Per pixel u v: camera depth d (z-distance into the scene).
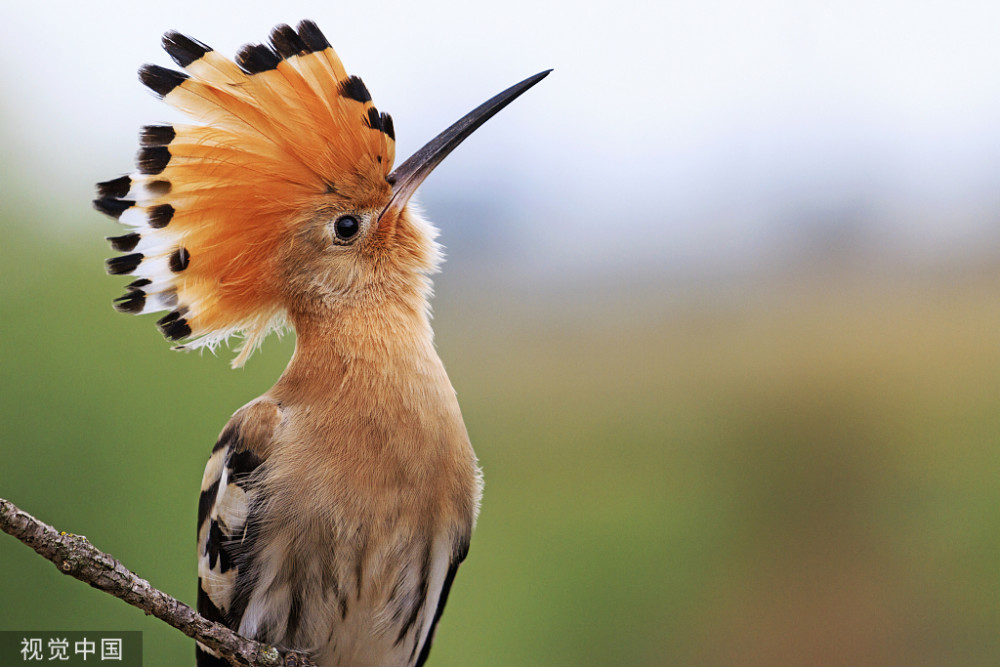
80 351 11.02
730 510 17.48
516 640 13.85
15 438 10.66
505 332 19.09
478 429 18.16
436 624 6.54
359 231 6.44
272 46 6.34
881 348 21.38
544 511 16.36
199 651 6.46
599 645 14.56
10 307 10.99
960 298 23.00
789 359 21.25
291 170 6.36
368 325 6.29
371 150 6.46
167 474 11.05
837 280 23.28
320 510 5.86
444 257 6.77
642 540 16.08
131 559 10.72
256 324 6.57
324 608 5.94
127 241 6.36
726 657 15.18
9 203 11.25
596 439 18.47
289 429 6.02
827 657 15.46
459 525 6.20
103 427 10.91
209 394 11.44
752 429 19.45
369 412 5.99
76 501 10.67
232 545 6.01
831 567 16.62
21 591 9.91
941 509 17.62
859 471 18.38
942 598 16.30
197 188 6.30
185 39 6.20
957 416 19.67
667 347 20.88
